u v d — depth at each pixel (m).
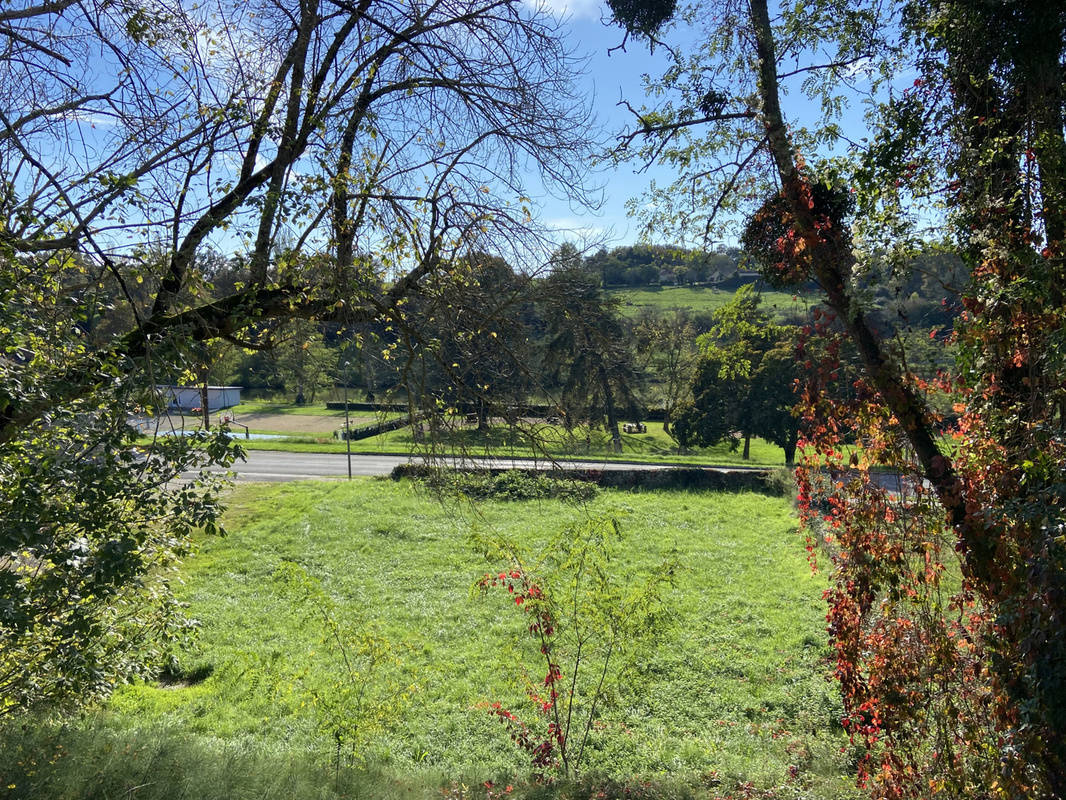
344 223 6.16
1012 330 4.97
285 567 9.53
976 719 5.37
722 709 10.04
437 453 6.66
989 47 5.17
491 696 10.45
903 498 5.62
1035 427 4.66
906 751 5.81
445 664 11.44
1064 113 5.01
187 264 5.46
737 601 14.75
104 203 4.94
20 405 4.52
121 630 6.47
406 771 8.00
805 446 6.06
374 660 9.11
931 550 5.73
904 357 5.42
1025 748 4.48
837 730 9.10
